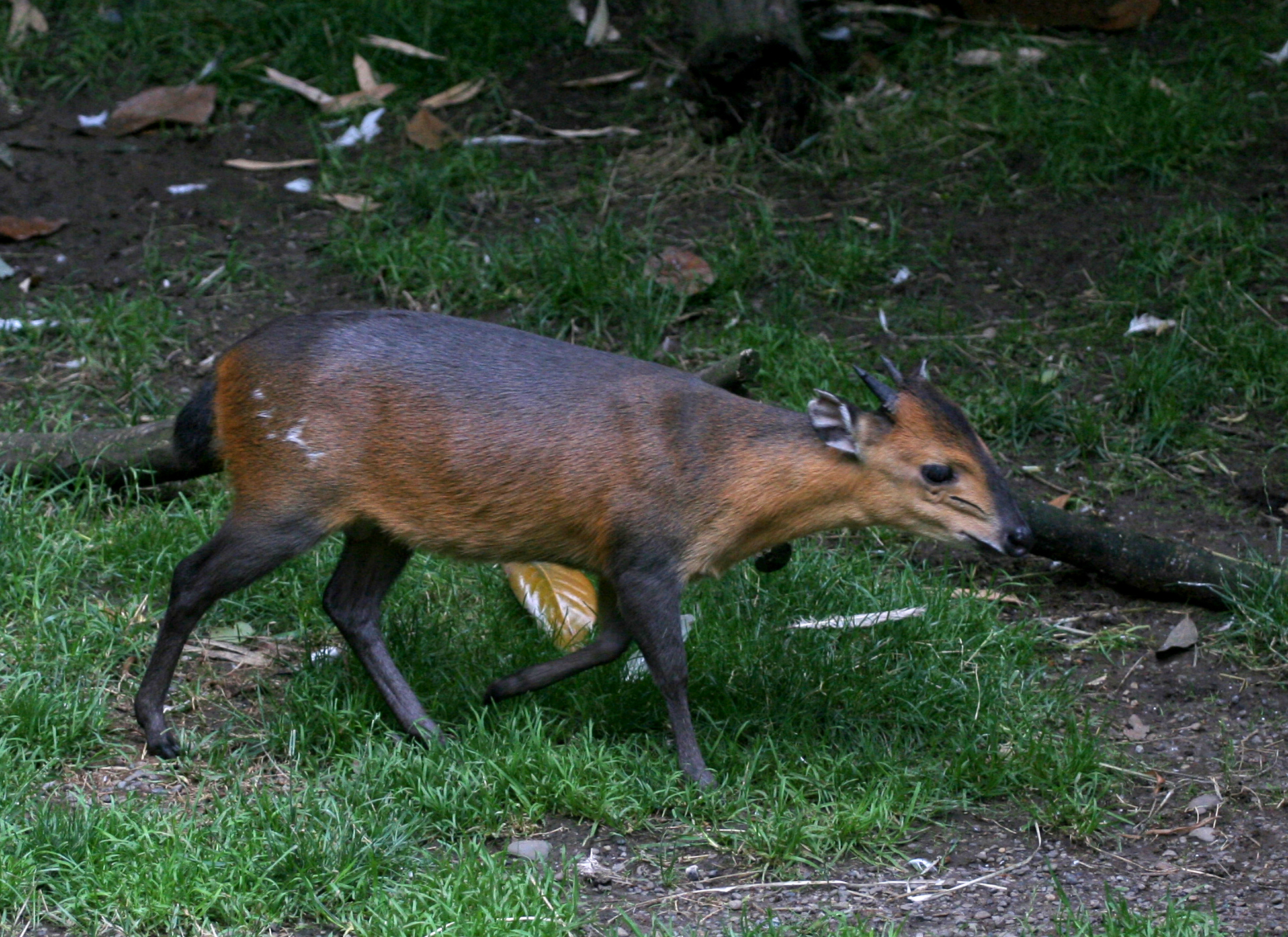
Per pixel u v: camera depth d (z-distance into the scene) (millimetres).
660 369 8391
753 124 15781
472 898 6914
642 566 8070
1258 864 7688
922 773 8359
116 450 10859
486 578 10102
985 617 9961
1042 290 13859
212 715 8789
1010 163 15656
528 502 8055
